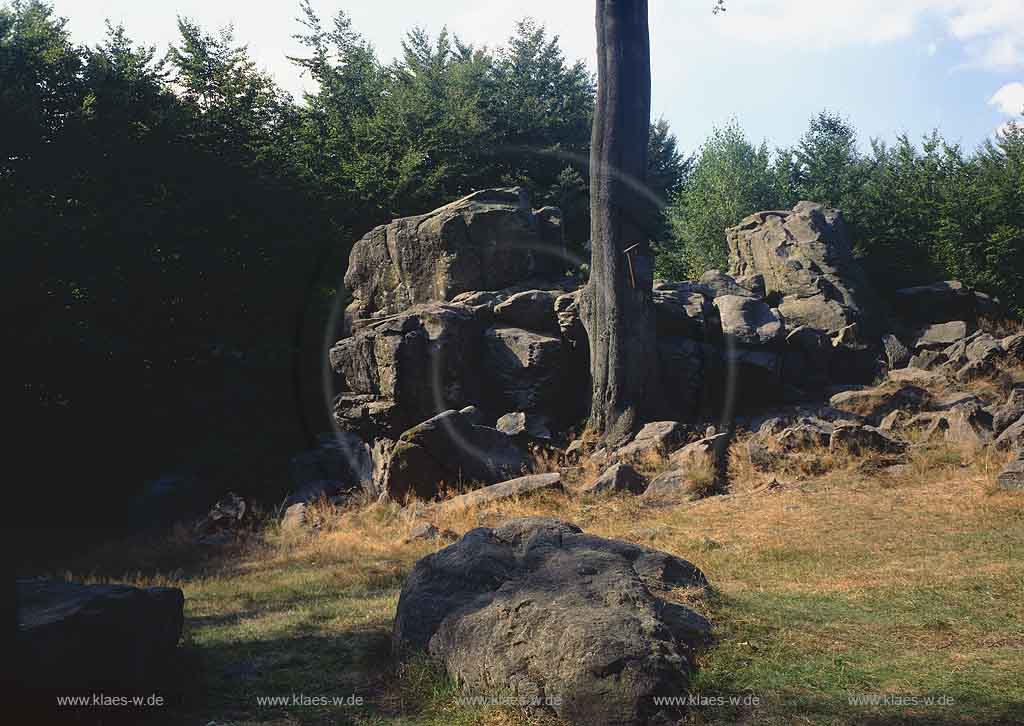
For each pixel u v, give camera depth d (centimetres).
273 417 2531
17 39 2602
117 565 1644
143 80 2875
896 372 2348
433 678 709
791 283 2655
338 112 3503
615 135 2162
